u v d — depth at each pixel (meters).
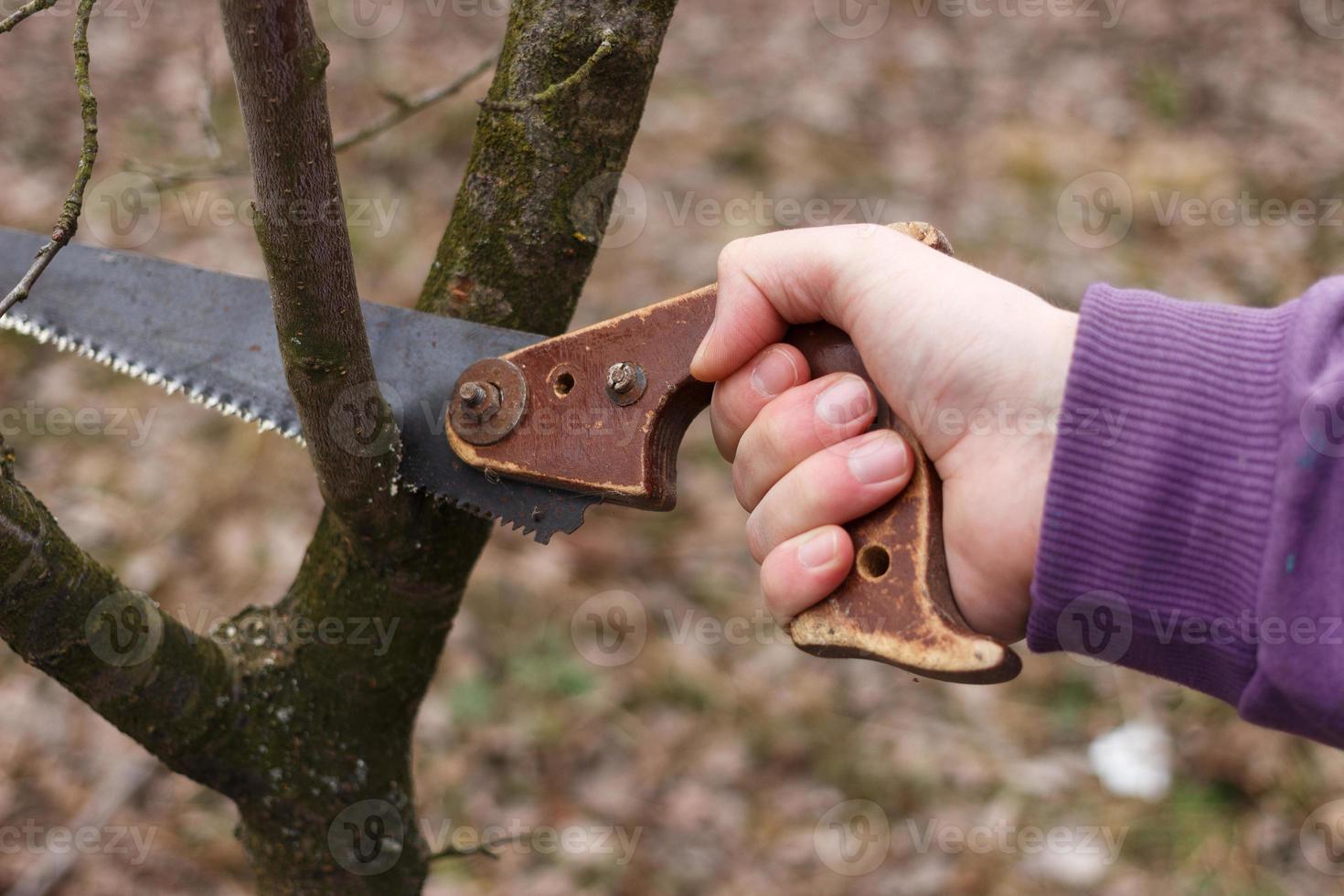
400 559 1.26
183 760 1.27
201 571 3.57
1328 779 3.20
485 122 1.24
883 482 1.14
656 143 5.57
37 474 3.79
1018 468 1.14
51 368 4.18
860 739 3.34
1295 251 5.42
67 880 2.82
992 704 3.47
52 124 5.14
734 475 1.28
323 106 0.88
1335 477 0.95
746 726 3.34
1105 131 6.17
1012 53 6.75
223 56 5.41
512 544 3.78
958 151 5.89
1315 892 2.97
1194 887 2.99
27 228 4.60
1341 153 6.09
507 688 3.38
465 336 1.27
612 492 1.22
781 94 6.11
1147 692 3.49
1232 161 6.00
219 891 2.87
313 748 1.32
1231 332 1.04
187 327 1.51
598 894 2.89
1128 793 3.21
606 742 3.27
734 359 1.22
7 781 3.01
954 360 1.14
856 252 1.18
